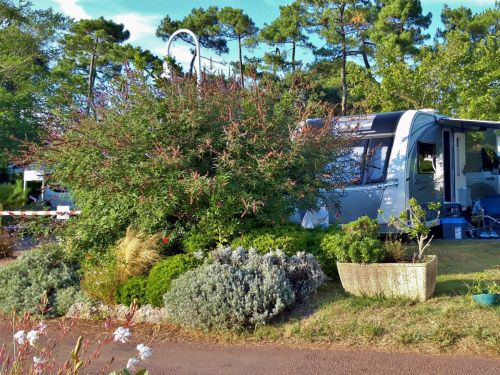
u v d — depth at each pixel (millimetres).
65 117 9289
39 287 7918
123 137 8336
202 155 8586
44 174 9445
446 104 24094
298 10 37844
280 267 7207
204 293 6727
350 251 7141
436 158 12836
